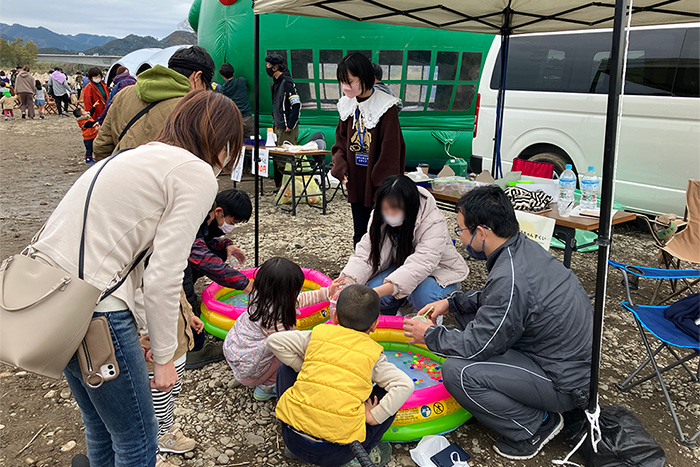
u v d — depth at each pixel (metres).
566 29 4.72
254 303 2.44
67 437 2.37
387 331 3.06
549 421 2.32
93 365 1.36
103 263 1.36
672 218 3.98
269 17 7.71
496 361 2.20
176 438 2.26
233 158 1.62
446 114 8.13
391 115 3.65
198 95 1.56
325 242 5.28
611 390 2.83
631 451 2.10
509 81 6.32
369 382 1.92
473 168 6.53
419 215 3.04
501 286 2.13
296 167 6.45
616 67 1.87
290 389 1.97
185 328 1.97
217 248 3.27
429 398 2.38
